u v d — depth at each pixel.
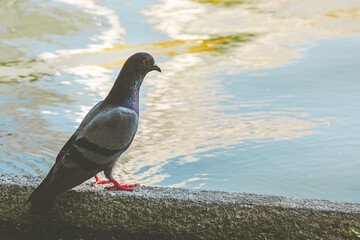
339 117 11.48
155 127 10.98
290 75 14.27
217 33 18.69
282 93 12.99
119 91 6.24
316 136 10.49
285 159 9.52
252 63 15.42
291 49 16.73
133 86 6.27
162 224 5.68
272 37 18.14
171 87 13.57
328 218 5.48
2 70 14.80
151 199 5.77
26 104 12.21
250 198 5.78
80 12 21.06
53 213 5.87
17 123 11.02
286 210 5.55
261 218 5.55
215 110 11.95
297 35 18.27
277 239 5.50
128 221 5.75
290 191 8.35
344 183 8.64
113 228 5.77
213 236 5.60
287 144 10.11
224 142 10.23
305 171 9.04
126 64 6.23
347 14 20.78
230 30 19.05
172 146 10.04
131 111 6.14
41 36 18.06
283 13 21.27
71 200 5.88
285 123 11.19
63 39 17.77
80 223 5.83
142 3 22.81
